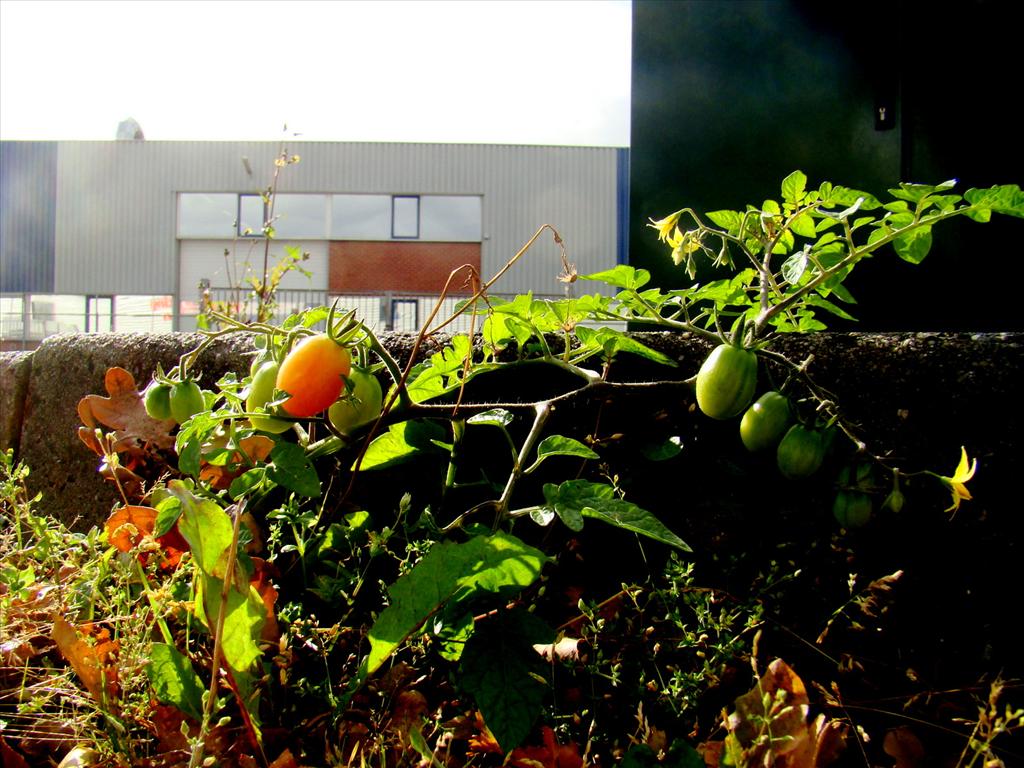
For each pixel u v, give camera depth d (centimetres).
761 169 261
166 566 146
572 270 158
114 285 2697
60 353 214
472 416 161
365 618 149
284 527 161
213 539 115
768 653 141
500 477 171
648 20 271
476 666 117
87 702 116
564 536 163
